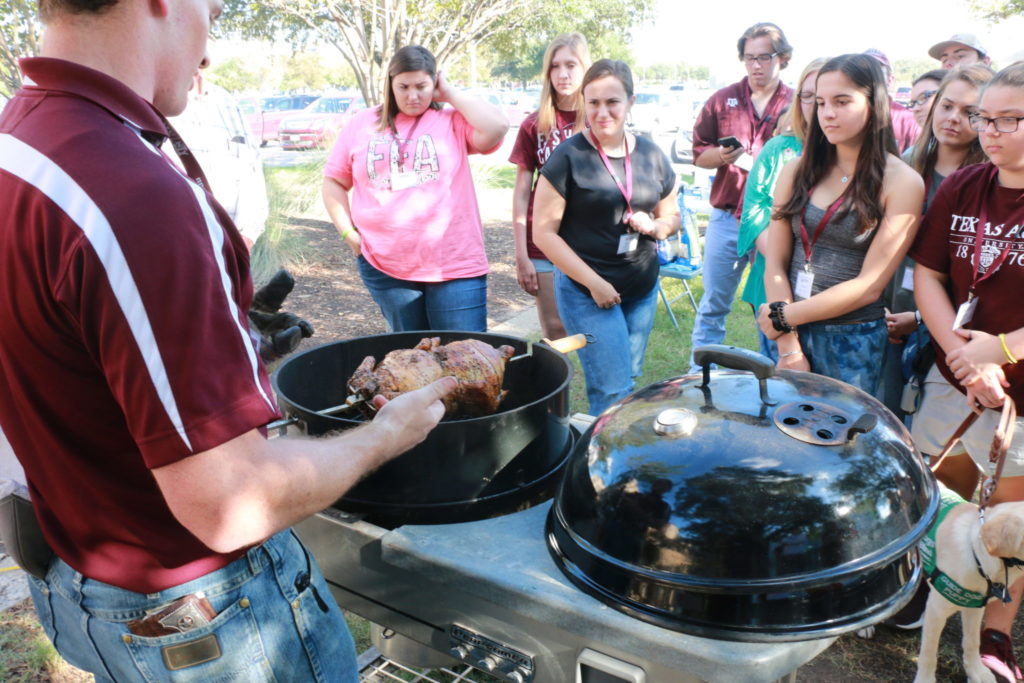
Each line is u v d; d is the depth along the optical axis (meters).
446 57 13.09
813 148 2.68
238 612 1.26
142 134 1.09
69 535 1.26
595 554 1.35
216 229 1.06
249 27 13.83
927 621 2.26
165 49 1.13
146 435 1.01
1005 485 2.47
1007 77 2.15
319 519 1.69
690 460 1.31
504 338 2.12
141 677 1.28
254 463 1.06
